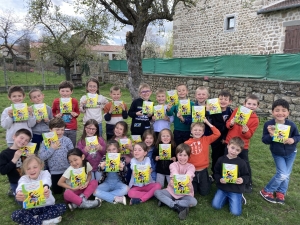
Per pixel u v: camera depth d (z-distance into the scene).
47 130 3.69
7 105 9.12
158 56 29.53
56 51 15.45
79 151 3.05
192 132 3.32
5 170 2.84
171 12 6.20
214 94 9.48
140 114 4.09
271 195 3.17
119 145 3.53
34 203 2.45
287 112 2.95
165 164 3.46
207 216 2.81
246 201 3.12
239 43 12.01
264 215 2.83
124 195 3.18
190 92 10.66
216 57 9.39
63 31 16.12
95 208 2.94
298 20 9.60
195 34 14.20
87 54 17.31
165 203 2.91
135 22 6.11
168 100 3.90
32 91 3.67
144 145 3.30
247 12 11.48
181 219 2.73
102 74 17.94
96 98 4.05
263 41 10.99
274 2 10.66
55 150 3.26
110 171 3.11
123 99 11.21
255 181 3.66
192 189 3.07
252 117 3.32
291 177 3.81
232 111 3.83
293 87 6.83
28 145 2.97
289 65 7.02
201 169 3.29
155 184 3.26
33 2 8.23
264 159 4.47
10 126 3.36
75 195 2.88
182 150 3.14
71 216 2.82
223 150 3.71
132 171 3.35
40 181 2.46
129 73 6.38
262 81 7.61
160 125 4.02
